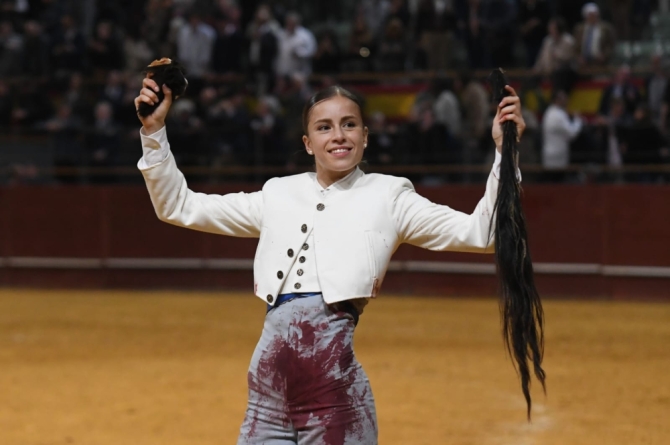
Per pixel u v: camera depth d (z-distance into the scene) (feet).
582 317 107.65
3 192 146.00
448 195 126.72
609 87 123.95
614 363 80.38
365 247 28.22
